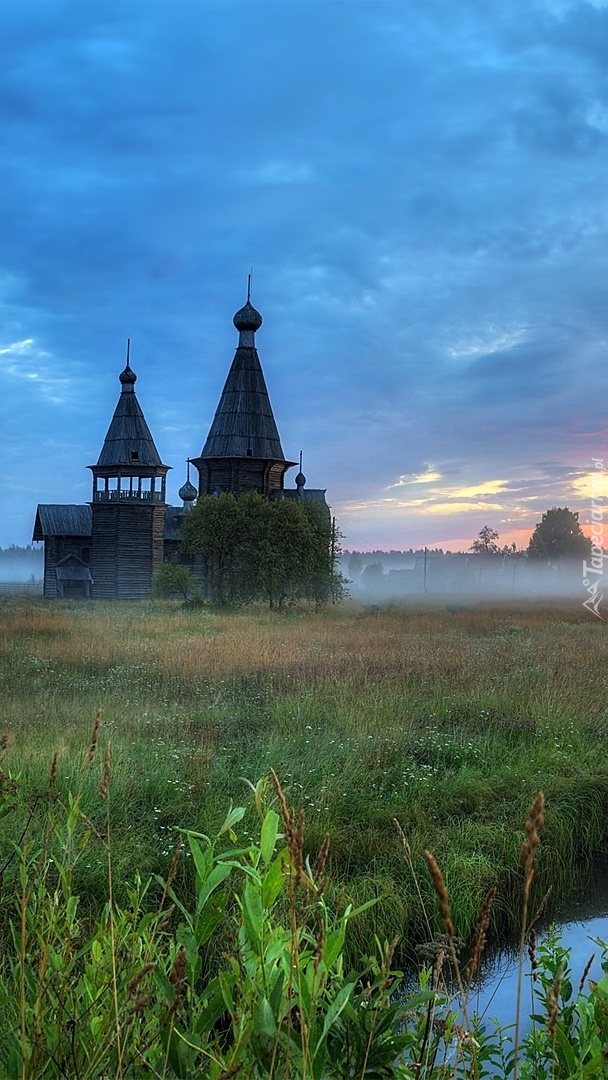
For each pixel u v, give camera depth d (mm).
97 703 12547
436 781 9453
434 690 13906
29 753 8281
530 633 26016
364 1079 2029
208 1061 2107
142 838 7137
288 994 1900
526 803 8984
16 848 2596
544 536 118812
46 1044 2068
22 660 17297
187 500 76812
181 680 15188
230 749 10195
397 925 6531
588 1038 2365
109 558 63344
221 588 43875
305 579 43469
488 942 6855
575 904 7629
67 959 2332
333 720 11617
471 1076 2400
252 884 2068
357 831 7918
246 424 66875
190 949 2199
